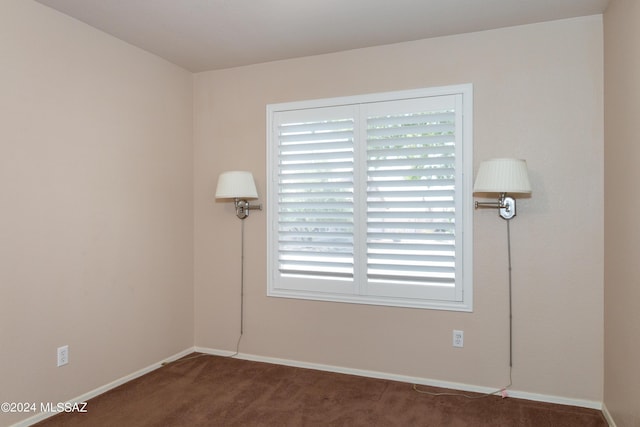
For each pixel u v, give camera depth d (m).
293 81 3.27
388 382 2.96
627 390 2.06
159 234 3.25
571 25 2.58
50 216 2.44
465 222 2.81
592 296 2.56
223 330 3.53
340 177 3.12
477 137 2.78
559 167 2.61
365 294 3.06
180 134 3.46
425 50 2.90
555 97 2.62
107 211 2.81
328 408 2.58
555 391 2.64
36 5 2.36
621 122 2.16
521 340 2.71
